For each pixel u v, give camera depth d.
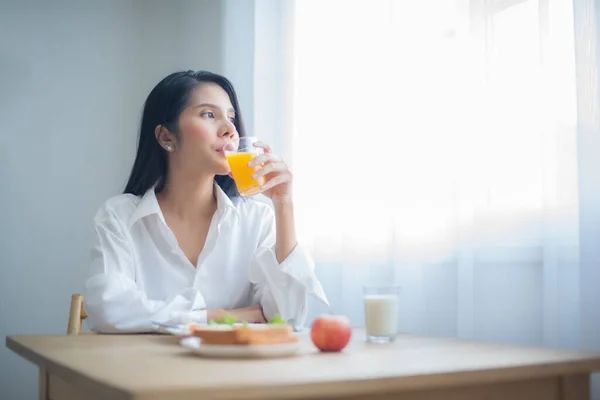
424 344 1.19
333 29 2.58
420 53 2.24
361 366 0.89
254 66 2.87
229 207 1.83
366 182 2.40
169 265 1.79
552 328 1.81
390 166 2.30
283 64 2.76
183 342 1.15
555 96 1.83
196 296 1.57
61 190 2.90
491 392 0.91
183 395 0.71
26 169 2.87
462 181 2.05
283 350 1.01
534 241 1.89
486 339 1.97
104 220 1.74
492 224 1.98
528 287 1.90
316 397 0.77
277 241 1.70
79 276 2.89
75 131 2.95
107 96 3.00
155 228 1.79
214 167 1.81
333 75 2.56
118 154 2.99
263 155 1.65
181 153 1.83
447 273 2.12
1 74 2.87
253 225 1.91
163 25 3.09
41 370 1.12
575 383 0.97
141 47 3.06
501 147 1.96
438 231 2.15
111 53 3.02
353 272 2.40
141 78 3.05
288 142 2.71
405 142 2.26
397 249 2.25
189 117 1.82
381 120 2.36
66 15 2.98
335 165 2.53
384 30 2.38
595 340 1.71
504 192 1.95
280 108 2.75
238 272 1.87
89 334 1.42
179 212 1.85
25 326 2.82
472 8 2.05
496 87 1.98
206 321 1.56
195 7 3.10
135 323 1.50
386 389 0.80
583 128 1.75
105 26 3.02
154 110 1.87
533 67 1.90
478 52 2.03
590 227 1.73
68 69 2.96
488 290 1.98
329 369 0.86
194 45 3.08
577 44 1.78
